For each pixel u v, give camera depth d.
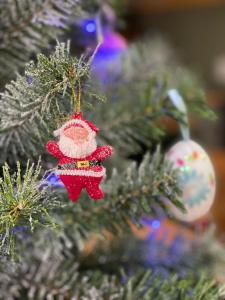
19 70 0.42
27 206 0.30
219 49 1.80
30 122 0.35
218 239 0.65
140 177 0.41
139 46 0.64
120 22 0.67
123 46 0.64
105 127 0.51
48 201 0.32
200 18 1.80
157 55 0.65
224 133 1.56
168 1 1.64
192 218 0.44
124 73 0.58
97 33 0.49
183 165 0.42
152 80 0.53
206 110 0.51
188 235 0.63
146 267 0.54
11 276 0.44
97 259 0.55
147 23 1.85
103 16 0.57
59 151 0.32
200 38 1.83
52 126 0.34
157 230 0.61
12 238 0.31
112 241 0.57
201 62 1.84
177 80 0.63
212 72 1.82
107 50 0.60
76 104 0.32
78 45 0.51
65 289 0.43
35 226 0.33
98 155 0.33
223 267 0.57
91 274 0.47
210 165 0.44
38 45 0.41
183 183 0.42
